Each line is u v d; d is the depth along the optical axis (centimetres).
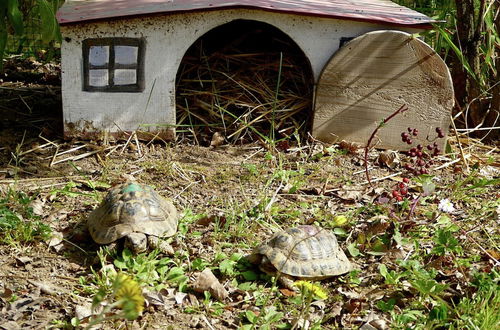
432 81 196
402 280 145
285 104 207
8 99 228
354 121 199
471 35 215
